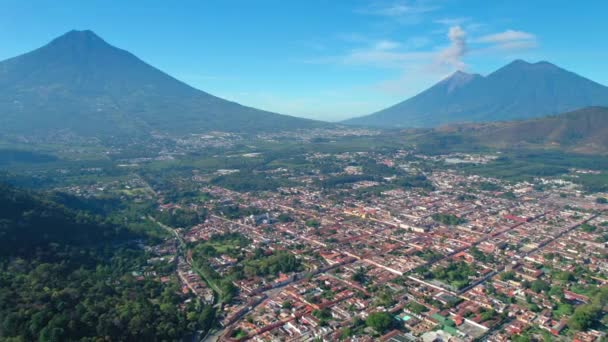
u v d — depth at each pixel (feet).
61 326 620.49
